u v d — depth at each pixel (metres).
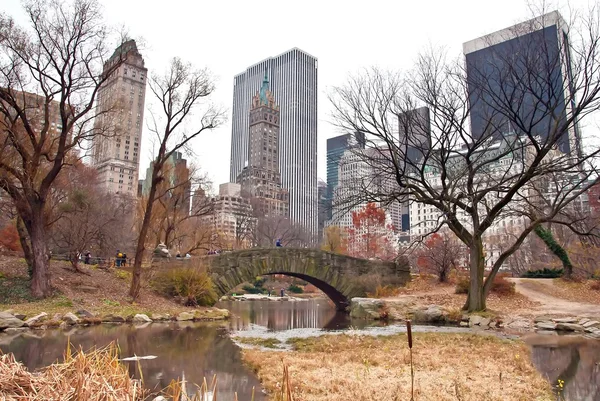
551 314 21.98
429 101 22.83
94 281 25.61
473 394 7.67
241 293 69.06
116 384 5.23
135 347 13.38
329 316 28.73
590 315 21.36
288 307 40.12
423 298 28.06
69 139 27.19
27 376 5.12
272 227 77.69
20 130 24.45
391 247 67.44
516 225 65.94
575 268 35.44
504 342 14.29
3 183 21.47
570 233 44.44
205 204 42.81
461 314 22.69
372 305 27.05
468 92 22.53
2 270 23.95
